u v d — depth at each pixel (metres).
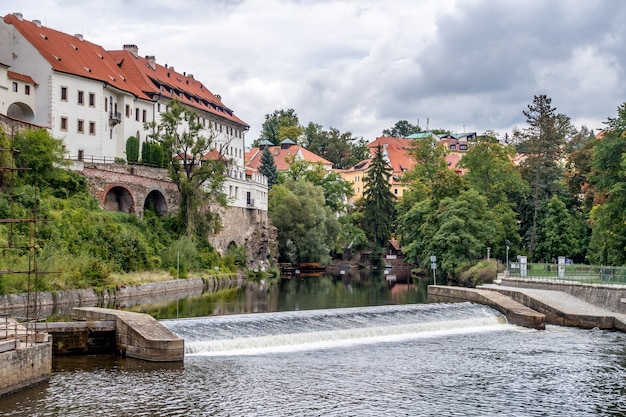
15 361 34.97
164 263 87.94
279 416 33.34
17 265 62.00
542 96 119.25
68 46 103.12
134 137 108.69
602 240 79.75
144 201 94.88
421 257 110.50
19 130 81.19
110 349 44.34
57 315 55.78
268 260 125.12
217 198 101.06
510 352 48.59
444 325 58.16
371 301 71.81
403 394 37.56
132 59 119.75
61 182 82.12
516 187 119.56
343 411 34.38
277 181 165.75
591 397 37.59
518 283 75.69
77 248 74.19
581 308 63.28
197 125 100.44
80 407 33.47
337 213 167.75
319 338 51.22
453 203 98.94
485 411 34.91
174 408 33.91
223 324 49.66
